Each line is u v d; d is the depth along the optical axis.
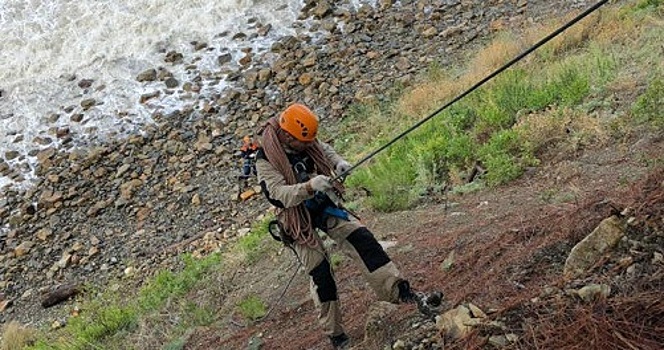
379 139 12.25
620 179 6.33
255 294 8.24
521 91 10.47
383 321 5.23
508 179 8.13
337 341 5.32
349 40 17.12
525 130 8.83
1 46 19.58
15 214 14.52
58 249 13.48
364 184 9.96
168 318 8.74
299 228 4.95
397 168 9.86
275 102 15.73
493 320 4.39
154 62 18.33
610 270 4.29
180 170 14.46
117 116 16.67
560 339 3.94
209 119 15.70
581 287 4.26
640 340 3.70
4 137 16.77
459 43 16.03
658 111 7.76
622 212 4.69
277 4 19.05
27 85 18.47
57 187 14.91
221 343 7.30
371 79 15.54
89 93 17.77
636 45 10.61
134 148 15.39
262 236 10.20
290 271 8.43
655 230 4.38
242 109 15.75
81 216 14.09
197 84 17.09
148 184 14.35
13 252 13.65
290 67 16.67
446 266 5.98
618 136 7.82
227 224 12.84
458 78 13.62
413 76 15.20
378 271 4.89
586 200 5.95
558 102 9.73
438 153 9.63
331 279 5.17
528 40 13.57
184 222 13.23
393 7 17.88
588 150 7.87
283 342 6.51
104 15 19.84
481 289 5.03
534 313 4.26
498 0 17.12
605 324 3.85
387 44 16.67
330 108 15.04
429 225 7.73
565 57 11.95
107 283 12.26
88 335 9.21
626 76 9.44
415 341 4.67
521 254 5.28
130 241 13.13
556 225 5.55
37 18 20.14
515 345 4.09
